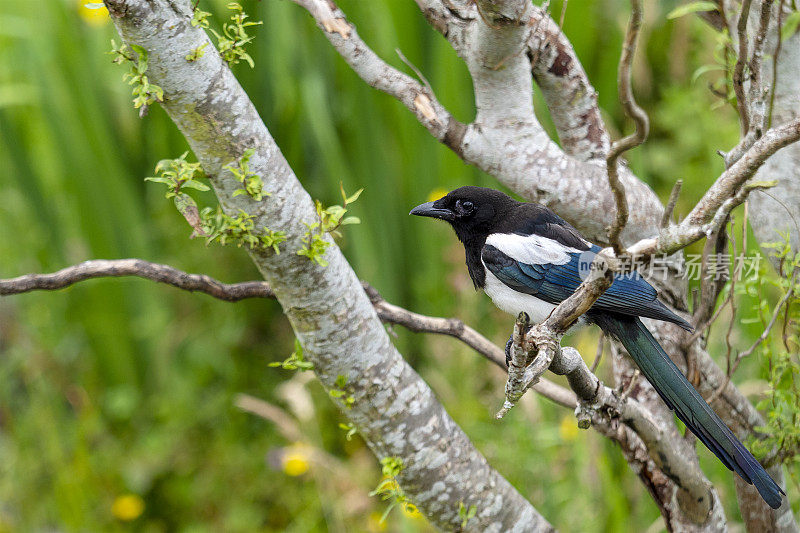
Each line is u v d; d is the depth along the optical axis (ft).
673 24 38.63
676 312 22.65
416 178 38.37
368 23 37.52
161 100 17.60
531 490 29.78
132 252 38.99
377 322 20.24
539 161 21.44
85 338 39.63
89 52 39.27
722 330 29.66
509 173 21.70
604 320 20.98
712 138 35.42
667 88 39.09
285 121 38.75
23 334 39.34
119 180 38.68
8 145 39.40
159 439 37.29
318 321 19.54
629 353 20.62
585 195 21.56
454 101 36.96
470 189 25.27
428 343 37.27
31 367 38.27
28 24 38.01
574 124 22.36
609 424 18.66
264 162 18.31
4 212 41.14
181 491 36.29
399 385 20.33
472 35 20.52
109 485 36.22
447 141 21.85
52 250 39.55
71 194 38.34
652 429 18.95
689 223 14.70
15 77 40.16
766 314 21.58
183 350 39.55
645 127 14.03
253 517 35.17
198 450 37.37
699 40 37.58
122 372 39.11
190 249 39.70
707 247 20.88
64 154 37.91
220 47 18.13
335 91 38.96
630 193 21.86
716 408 22.62
